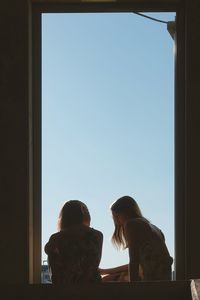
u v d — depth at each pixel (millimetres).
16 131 3863
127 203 4035
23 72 3889
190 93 3912
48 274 3963
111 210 4109
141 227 3883
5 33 3904
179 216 4000
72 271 3771
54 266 3803
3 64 3893
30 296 3537
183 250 3961
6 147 3854
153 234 3898
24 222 3814
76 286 3541
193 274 3830
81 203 3988
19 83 3885
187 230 3871
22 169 3844
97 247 3861
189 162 3889
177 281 3551
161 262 3877
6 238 3805
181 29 4062
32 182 4012
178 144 4027
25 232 3809
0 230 3809
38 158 4039
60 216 3932
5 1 3918
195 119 3904
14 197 3826
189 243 3855
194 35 3930
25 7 3920
